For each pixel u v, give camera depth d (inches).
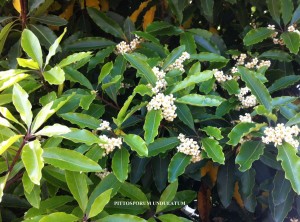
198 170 21.1
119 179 16.5
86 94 19.6
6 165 16.4
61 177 17.0
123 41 23.3
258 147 18.0
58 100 17.8
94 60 22.1
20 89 15.2
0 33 21.5
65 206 17.8
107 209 18.0
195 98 17.7
